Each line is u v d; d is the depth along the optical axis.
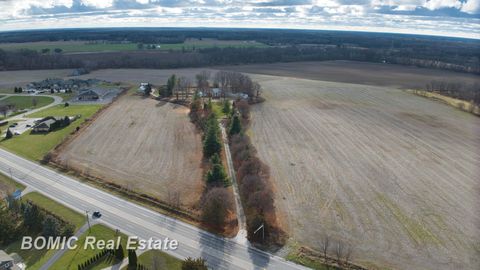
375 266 52.19
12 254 54.78
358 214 65.06
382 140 101.25
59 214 65.38
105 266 52.56
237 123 100.00
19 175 81.56
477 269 51.84
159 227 61.62
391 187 74.94
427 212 66.00
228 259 53.84
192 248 56.25
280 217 63.91
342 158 89.00
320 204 68.25
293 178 78.38
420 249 56.00
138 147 96.44
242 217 63.84
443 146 96.81
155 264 52.25
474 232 60.22
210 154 87.69
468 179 78.50
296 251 55.31
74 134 107.25
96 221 63.31
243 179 71.12
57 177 80.25
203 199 67.62
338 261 53.09
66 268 52.03
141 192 72.56
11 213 62.50
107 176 79.81
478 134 105.88
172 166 84.44
